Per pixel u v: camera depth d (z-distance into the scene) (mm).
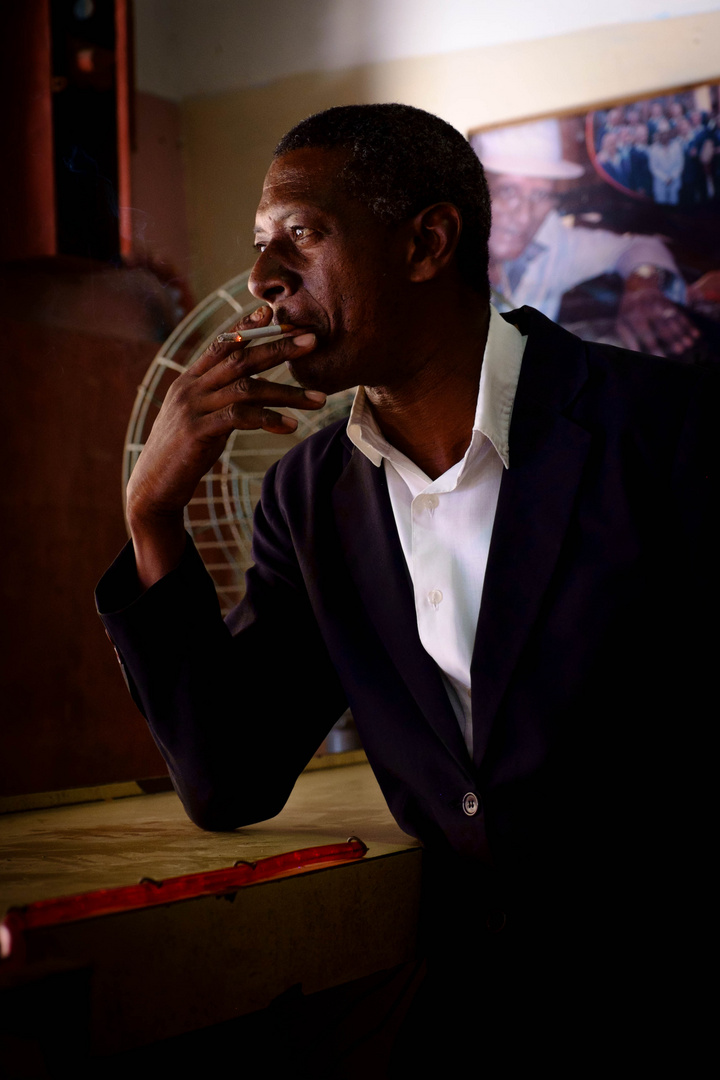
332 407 1741
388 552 1015
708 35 2838
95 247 2238
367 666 1026
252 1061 1041
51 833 1054
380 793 1336
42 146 2139
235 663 1064
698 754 911
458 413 1007
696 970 893
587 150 2918
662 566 910
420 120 992
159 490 992
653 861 902
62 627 2412
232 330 996
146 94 2996
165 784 1384
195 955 727
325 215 936
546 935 903
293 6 3076
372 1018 1258
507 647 909
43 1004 621
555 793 899
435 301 980
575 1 2945
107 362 2543
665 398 948
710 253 2795
